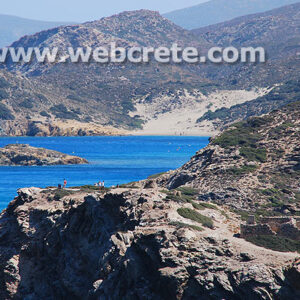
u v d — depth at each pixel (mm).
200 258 115125
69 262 148875
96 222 146250
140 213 135000
